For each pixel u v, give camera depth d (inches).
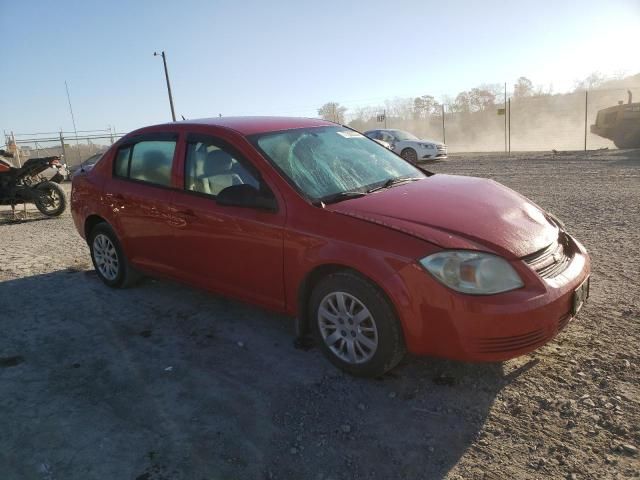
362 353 134.6
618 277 197.0
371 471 104.5
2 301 208.2
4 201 430.3
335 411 124.2
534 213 145.2
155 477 104.9
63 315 190.4
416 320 122.0
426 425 117.6
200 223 164.4
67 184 845.8
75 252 285.7
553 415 118.0
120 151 204.1
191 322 178.5
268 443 114.0
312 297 142.6
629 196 367.9
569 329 156.8
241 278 158.4
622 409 117.7
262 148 156.7
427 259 120.2
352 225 132.3
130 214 191.6
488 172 596.4
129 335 171.0
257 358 151.6
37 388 140.5
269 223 145.8
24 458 112.2
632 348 143.2
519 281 119.9
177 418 124.2
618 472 100.0
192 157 172.1
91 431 120.6
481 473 102.3
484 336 117.0
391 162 181.2
